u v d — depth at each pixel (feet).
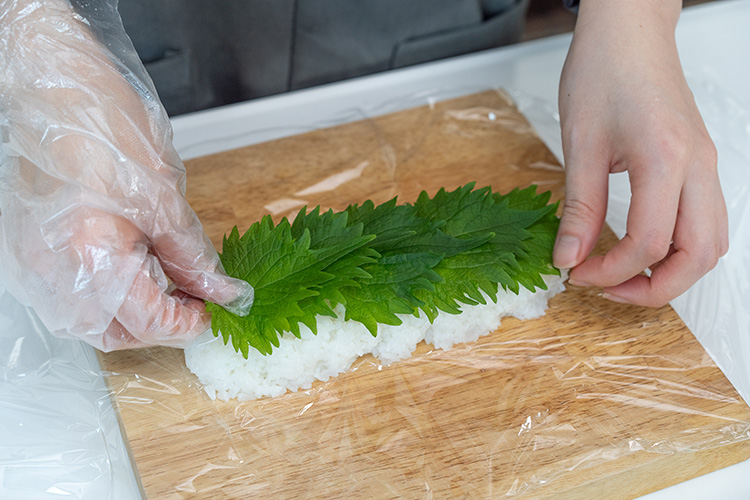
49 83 1.83
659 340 2.05
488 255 2.04
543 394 1.98
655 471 1.92
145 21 2.45
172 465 1.90
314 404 1.97
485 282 2.02
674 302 2.14
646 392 1.98
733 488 1.93
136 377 2.00
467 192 2.13
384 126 2.41
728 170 2.34
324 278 1.95
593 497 1.92
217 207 2.23
